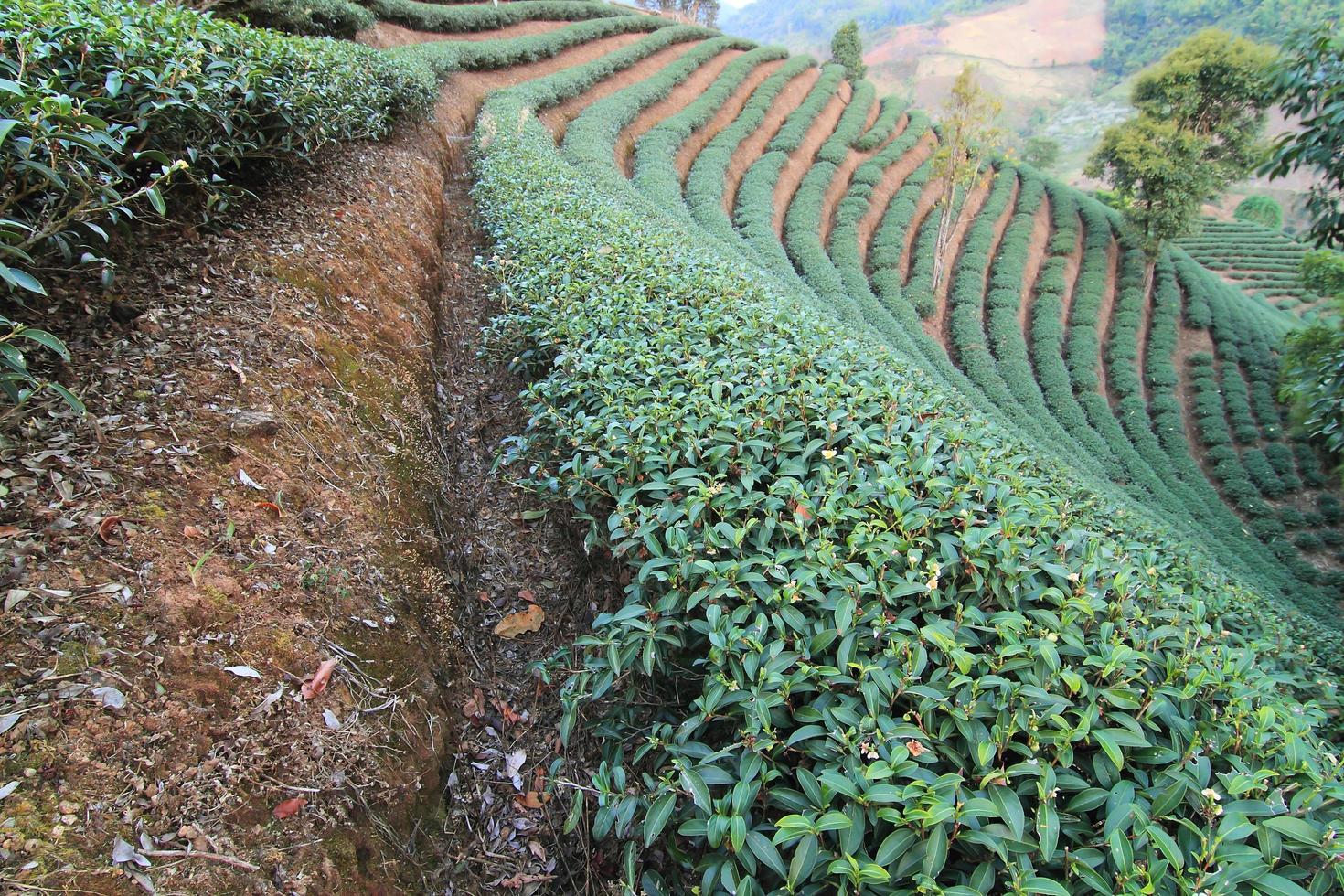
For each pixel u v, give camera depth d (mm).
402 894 1842
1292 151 4938
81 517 1939
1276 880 1444
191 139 3285
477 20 18047
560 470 2859
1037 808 1588
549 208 5930
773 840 1547
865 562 2326
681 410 2955
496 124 10117
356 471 2900
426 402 3910
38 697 1557
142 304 2768
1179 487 15766
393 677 2291
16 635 1632
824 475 2604
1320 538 15109
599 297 4137
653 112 18703
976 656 1879
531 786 2404
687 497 2514
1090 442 16109
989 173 22984
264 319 3111
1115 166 21328
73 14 2803
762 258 14438
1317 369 7242
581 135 13570
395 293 4387
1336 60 4637
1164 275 22328
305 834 1712
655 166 15375
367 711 2102
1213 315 21156
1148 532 5641
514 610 3129
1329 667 5719
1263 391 18641
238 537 2219
